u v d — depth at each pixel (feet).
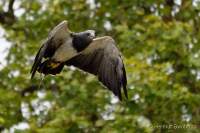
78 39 41.86
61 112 50.78
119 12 58.29
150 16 55.93
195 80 55.72
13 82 55.01
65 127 50.57
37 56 40.50
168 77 52.75
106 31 57.47
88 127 52.08
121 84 42.32
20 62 55.83
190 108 53.67
